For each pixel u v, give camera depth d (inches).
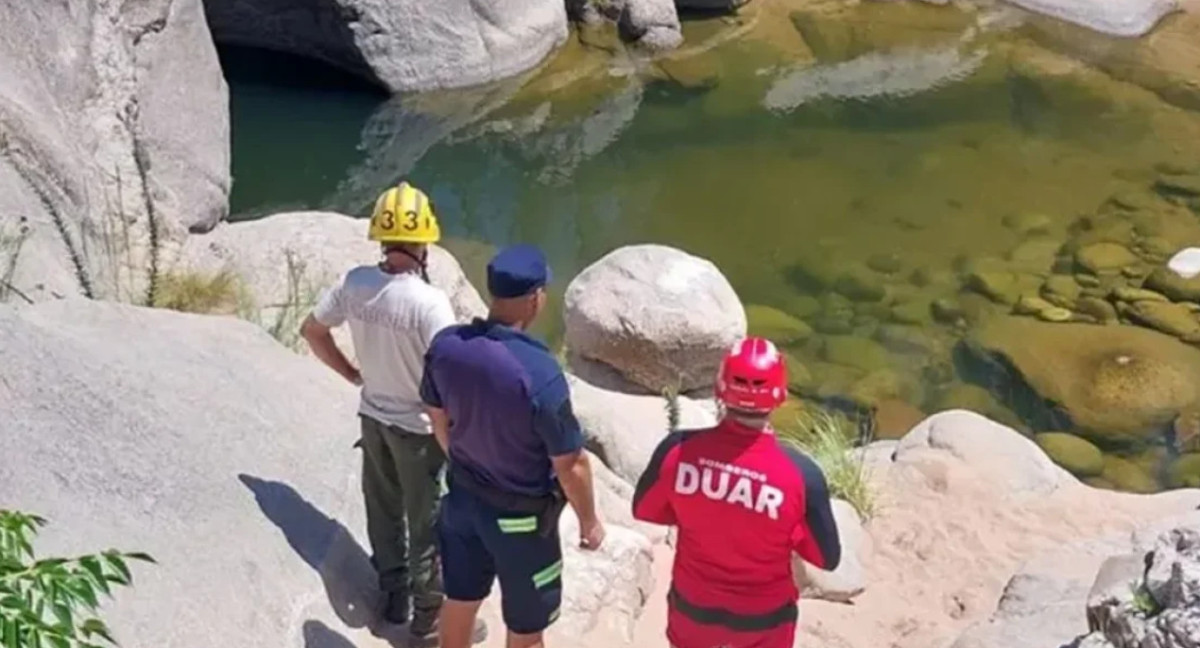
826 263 479.5
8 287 286.2
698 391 386.6
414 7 597.9
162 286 355.3
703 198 530.0
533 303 174.1
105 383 213.0
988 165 549.0
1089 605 199.0
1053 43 653.9
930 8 682.8
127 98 408.5
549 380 171.8
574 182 543.8
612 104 601.3
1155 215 505.7
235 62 612.4
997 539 311.4
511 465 175.8
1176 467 376.5
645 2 641.6
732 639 177.5
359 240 406.0
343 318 187.9
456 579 185.8
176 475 202.5
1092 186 530.6
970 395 403.9
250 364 242.8
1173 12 680.4
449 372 173.9
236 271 382.9
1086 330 430.6
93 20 406.3
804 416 391.2
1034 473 333.7
